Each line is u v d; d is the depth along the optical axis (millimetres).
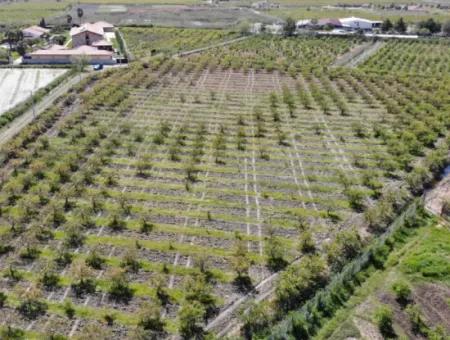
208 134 69062
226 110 79062
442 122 72938
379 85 92562
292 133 70062
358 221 48406
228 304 37125
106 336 33188
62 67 108562
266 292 38375
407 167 59938
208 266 41344
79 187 52562
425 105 79062
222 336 33781
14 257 41938
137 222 47531
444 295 37344
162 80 95062
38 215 48031
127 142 65375
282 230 46781
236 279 39844
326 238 45594
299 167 59875
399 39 140250
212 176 57125
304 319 34000
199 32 153250
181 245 44188
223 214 49375
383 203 49469
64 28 160875
